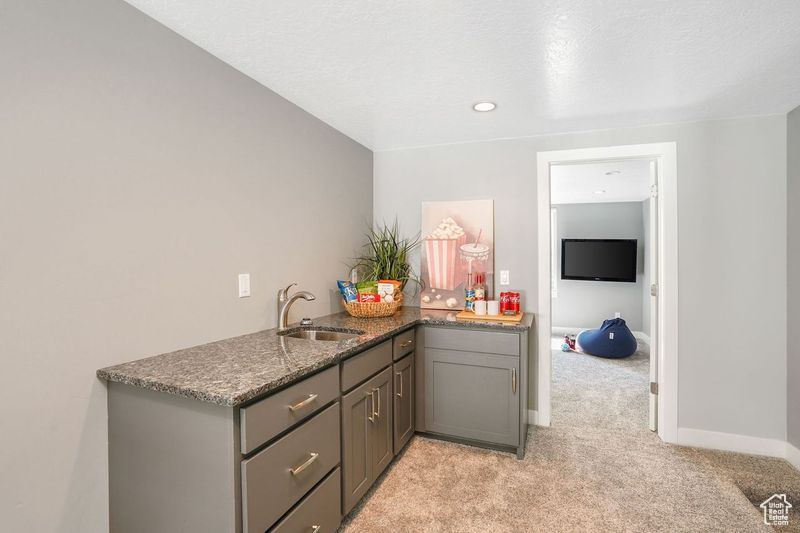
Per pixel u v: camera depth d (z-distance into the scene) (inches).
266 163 85.2
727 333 101.0
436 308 124.3
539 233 115.7
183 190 66.7
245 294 79.8
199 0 56.7
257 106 82.6
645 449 102.1
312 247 101.3
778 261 97.4
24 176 46.8
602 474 90.3
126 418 54.6
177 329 66.1
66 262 50.9
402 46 68.8
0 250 45.0
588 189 207.3
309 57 72.7
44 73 48.5
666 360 105.1
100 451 55.4
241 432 48.0
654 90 85.5
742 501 80.2
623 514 76.2
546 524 73.4
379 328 89.5
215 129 72.6
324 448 64.2
